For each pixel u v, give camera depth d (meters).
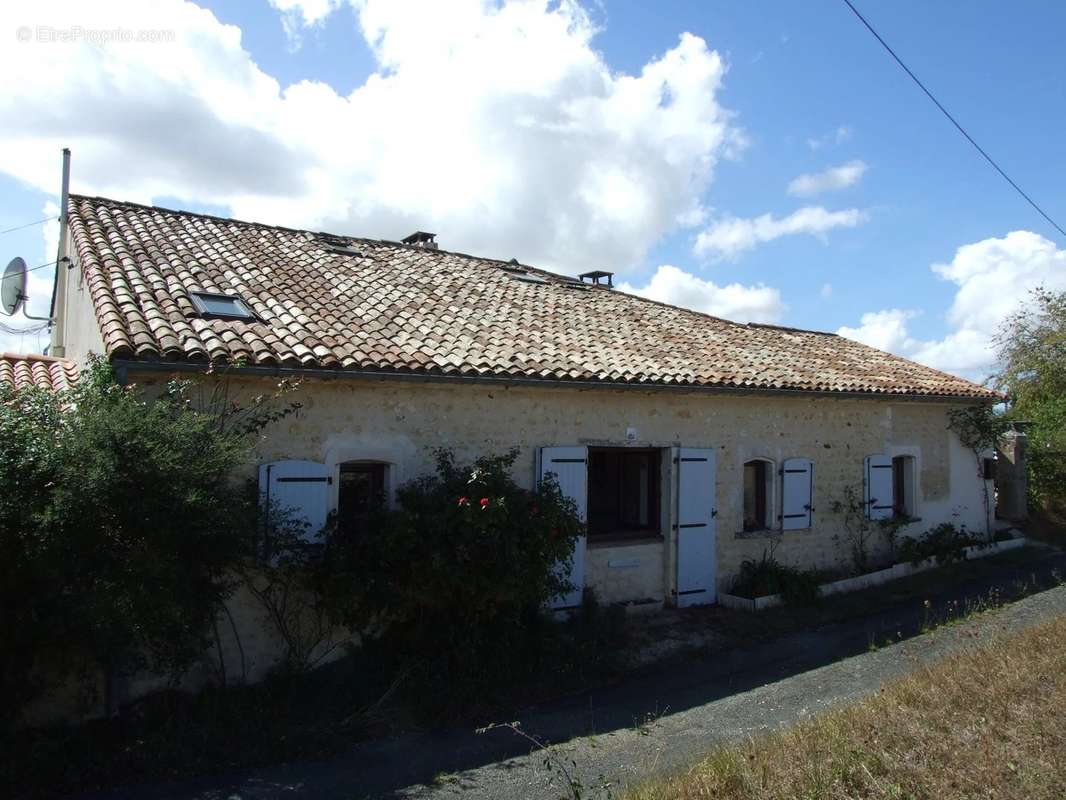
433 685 6.77
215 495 5.57
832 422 11.88
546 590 7.41
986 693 5.26
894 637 8.60
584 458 9.07
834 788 4.00
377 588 6.64
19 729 5.65
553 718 6.46
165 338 6.59
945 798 3.84
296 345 7.35
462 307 10.36
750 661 7.96
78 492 4.84
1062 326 20.42
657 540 9.91
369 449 7.65
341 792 5.10
